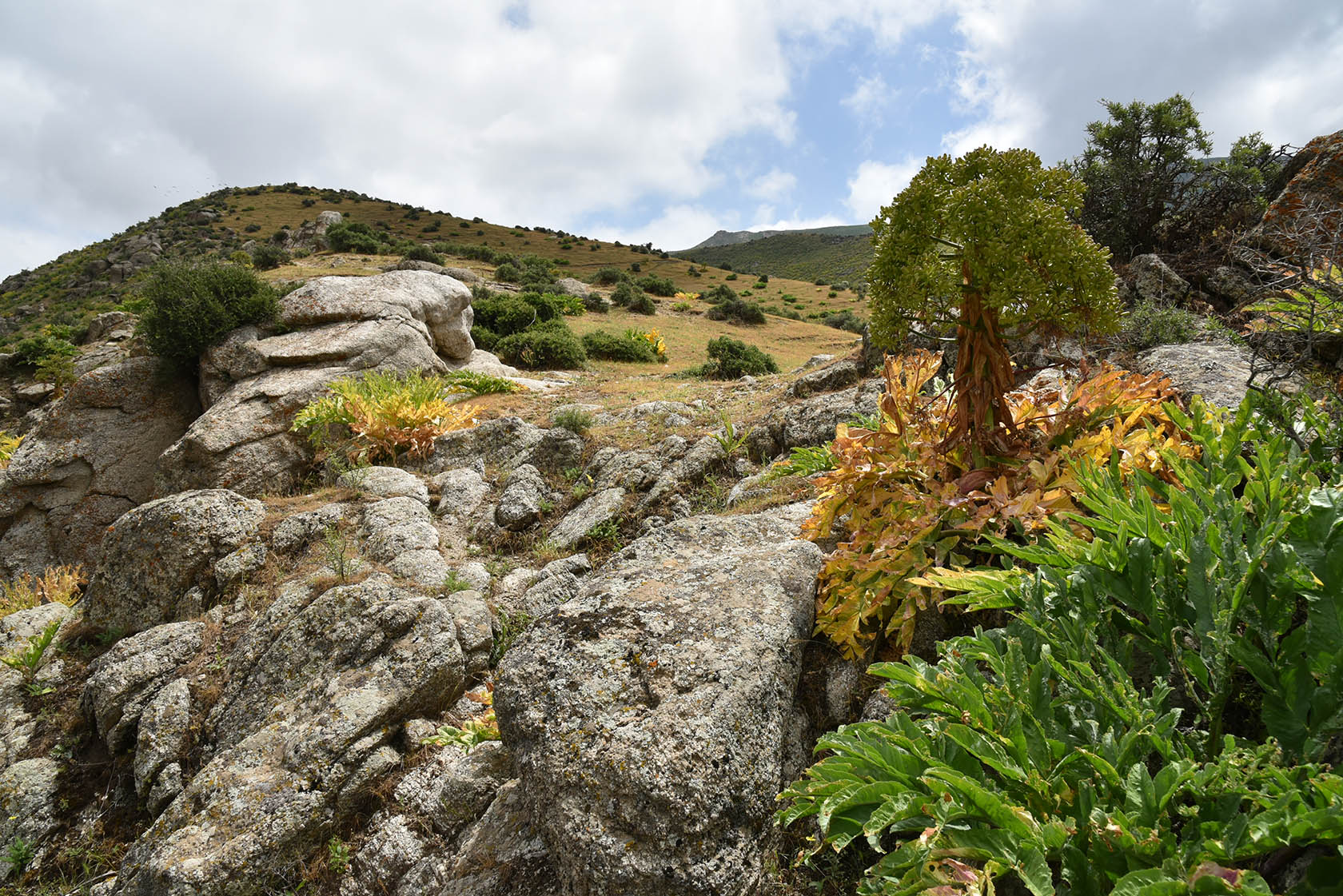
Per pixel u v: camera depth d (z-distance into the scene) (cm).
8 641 677
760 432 765
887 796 204
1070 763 195
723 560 384
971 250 301
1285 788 159
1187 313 609
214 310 1192
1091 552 236
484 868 309
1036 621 236
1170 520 243
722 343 1736
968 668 235
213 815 415
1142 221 838
